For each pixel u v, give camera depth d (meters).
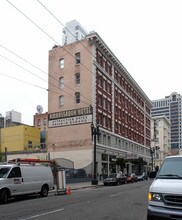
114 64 59.34
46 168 22.28
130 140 68.00
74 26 75.69
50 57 54.69
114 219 10.90
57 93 52.72
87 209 13.50
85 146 48.00
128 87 69.38
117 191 24.92
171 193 7.53
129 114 68.75
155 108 152.12
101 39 51.03
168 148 129.38
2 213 12.71
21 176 19.48
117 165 56.34
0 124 85.25
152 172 9.54
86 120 48.56
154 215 7.65
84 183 39.50
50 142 51.84
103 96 52.78
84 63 50.44
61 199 18.42
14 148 69.62
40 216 11.61
